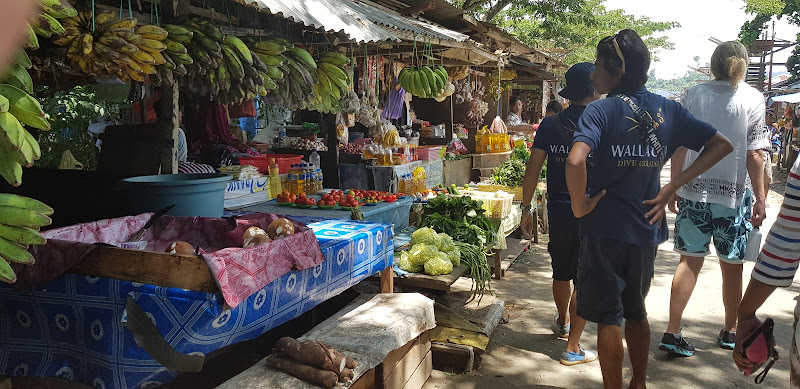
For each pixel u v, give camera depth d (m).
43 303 2.59
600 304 2.87
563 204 3.87
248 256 2.58
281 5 3.81
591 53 26.78
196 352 2.40
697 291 5.55
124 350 2.46
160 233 3.44
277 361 2.78
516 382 3.67
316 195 6.14
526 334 4.47
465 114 11.74
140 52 2.80
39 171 4.72
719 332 4.48
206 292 2.40
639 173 2.80
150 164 4.10
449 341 3.92
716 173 3.87
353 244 3.46
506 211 6.25
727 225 3.90
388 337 3.07
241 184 5.39
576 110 3.80
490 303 4.78
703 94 3.93
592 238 2.86
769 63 30.98
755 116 3.81
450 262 4.46
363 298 3.79
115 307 2.48
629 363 3.94
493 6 17.59
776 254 1.74
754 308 1.83
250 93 3.60
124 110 8.25
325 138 7.56
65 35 2.68
